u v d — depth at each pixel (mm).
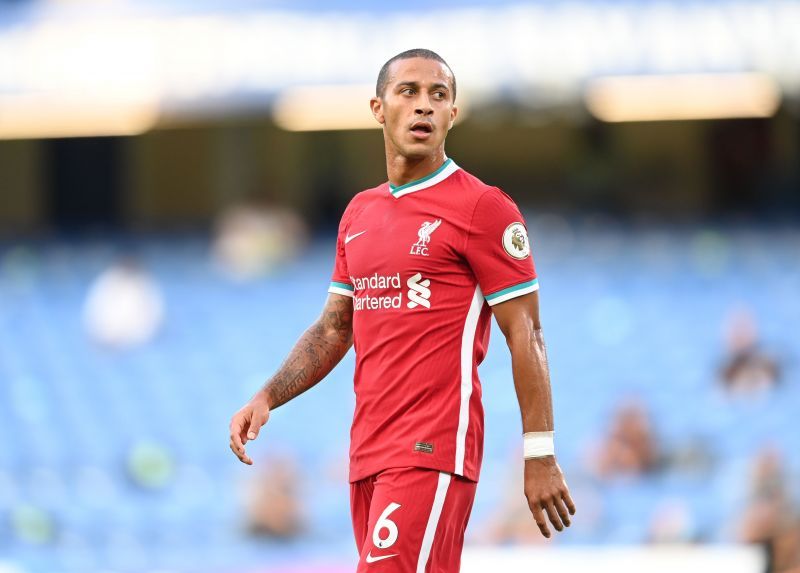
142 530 50562
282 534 46562
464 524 15367
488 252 14844
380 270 15164
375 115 15695
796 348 60312
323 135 78375
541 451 14523
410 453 14773
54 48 71250
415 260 14969
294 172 78562
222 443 59281
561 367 61719
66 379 66500
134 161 80812
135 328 68188
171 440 60000
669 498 46750
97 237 80812
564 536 43781
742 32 65562
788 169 74438
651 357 61750
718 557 38031
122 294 68375
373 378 15188
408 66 15227
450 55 66438
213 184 79938
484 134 75500
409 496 14695
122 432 61438
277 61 68562
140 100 69438
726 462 49625
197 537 49406
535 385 14641
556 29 67000
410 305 15000
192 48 70000
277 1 71750
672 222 74500
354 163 78062
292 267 74875
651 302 66812
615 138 75250
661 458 49125
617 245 72812
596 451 49156
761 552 38406
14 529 51094
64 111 79125
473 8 69438
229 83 68562
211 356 67375
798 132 74188
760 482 42281
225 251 76062
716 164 74688
